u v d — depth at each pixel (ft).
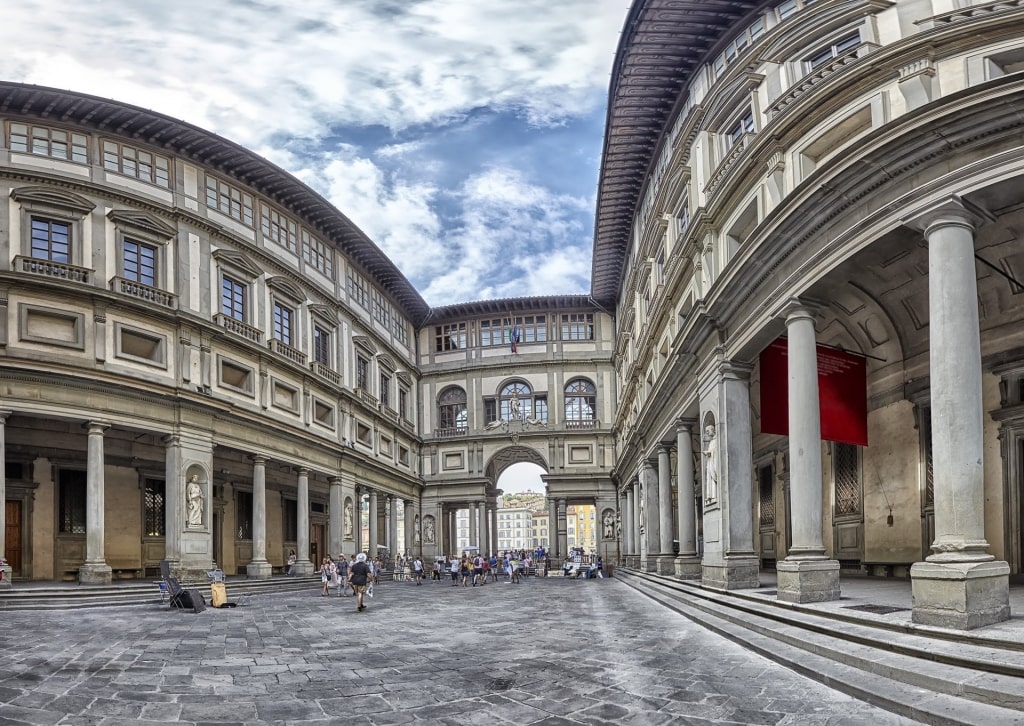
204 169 102.17
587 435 177.78
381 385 160.45
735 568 55.57
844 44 49.90
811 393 44.32
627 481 140.77
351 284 143.13
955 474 30.66
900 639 28.40
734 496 56.65
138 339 88.84
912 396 57.88
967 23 38.47
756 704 23.97
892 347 60.23
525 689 27.58
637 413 123.03
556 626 49.16
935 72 40.19
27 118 84.99
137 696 27.09
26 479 88.58
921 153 34.32
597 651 36.55
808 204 41.04
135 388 85.35
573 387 182.09
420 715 24.00
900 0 45.42
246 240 106.52
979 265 48.32
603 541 174.29
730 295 53.93
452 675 30.86
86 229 86.02
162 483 102.68
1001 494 49.42
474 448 180.45
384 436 155.74
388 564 154.61
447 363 186.39
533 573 172.65
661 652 35.40
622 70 74.38
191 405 91.86
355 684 29.22
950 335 31.94
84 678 30.60
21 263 80.33
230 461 115.34
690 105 75.10
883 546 61.41
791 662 29.37
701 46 69.92
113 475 96.17
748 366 58.44
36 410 78.33
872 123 43.47
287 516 132.46
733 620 42.93
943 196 33.32
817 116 46.80
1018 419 48.16
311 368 121.80
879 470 62.18
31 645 41.27
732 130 64.18
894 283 53.88
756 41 57.21
